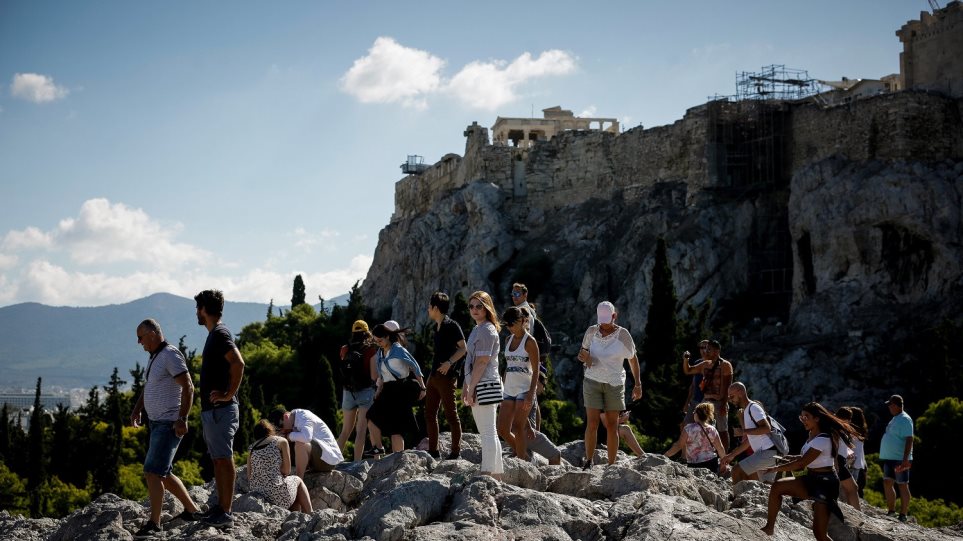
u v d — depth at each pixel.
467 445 24.70
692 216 92.44
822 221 80.19
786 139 90.69
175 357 16.97
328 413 73.00
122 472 69.69
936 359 63.56
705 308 60.91
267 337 121.75
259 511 17.88
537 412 23.75
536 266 102.06
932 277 74.50
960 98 81.62
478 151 114.44
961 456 53.25
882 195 77.31
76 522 17.58
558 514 16.08
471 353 18.64
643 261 90.62
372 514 15.66
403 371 22.03
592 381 21.92
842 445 22.03
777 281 89.56
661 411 54.06
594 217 104.50
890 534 19.11
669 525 15.51
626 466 19.84
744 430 21.27
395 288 138.12
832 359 71.81
